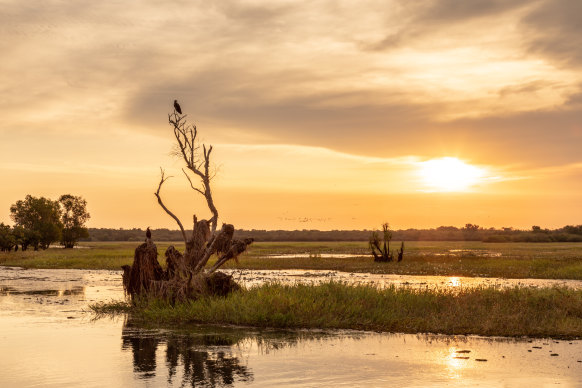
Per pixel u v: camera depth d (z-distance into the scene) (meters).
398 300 19.30
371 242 58.06
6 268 54.00
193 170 22.53
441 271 44.66
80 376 11.31
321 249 104.62
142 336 15.73
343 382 10.80
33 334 16.14
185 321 18.39
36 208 121.56
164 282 21.20
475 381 10.88
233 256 21.83
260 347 14.16
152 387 10.48
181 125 22.61
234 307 18.45
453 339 15.22
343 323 17.06
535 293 20.31
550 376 11.27
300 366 12.10
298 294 19.91
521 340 15.11
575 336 15.60
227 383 10.73
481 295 20.33
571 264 49.97
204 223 22.36
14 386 10.62
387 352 13.54
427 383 10.74
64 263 58.00
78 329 17.00
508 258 64.31
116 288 31.98
